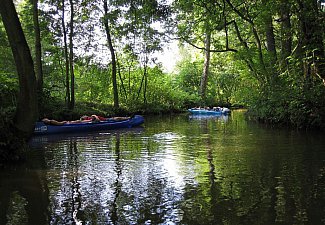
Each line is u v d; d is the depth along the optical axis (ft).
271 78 65.98
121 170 28.63
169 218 18.19
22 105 31.48
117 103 83.92
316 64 51.83
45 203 20.72
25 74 30.83
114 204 20.42
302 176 25.75
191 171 27.96
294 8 56.24
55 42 74.49
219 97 140.67
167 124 69.10
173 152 36.55
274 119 62.13
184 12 68.80
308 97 52.19
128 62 102.32
